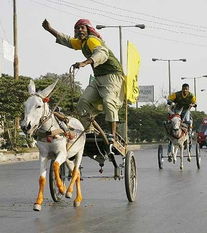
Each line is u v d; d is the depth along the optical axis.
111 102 11.34
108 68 11.38
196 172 19.64
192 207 11.12
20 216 10.05
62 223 9.38
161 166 21.45
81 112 11.55
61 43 11.52
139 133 59.19
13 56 31.84
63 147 10.22
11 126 30.86
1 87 29.31
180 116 21.12
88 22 11.12
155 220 9.67
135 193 12.22
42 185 10.11
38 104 9.71
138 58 12.48
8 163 25.80
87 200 12.16
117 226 9.12
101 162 12.30
